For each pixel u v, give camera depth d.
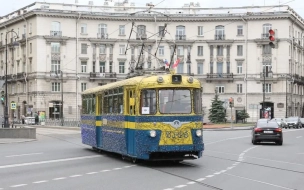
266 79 85.62
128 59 85.81
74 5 85.25
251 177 15.14
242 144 32.69
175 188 12.82
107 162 19.84
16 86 90.06
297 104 95.19
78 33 84.44
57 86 83.88
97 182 13.98
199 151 18.39
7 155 23.36
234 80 87.06
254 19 85.88
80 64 84.81
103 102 23.25
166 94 18.17
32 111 83.31
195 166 18.36
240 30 86.81
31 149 27.20
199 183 13.77
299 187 13.11
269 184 13.62
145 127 18.00
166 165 18.70
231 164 19.12
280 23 85.38
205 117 87.50
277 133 32.19
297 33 93.62
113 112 21.41
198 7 89.25
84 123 27.31
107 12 85.44
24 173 16.30
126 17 85.12
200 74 87.38
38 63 82.44
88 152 24.94
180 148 17.97
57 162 19.89
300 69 96.31
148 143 17.89
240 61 86.75
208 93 87.81
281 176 15.45
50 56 83.00
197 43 87.00
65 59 83.75
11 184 13.78
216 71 87.19
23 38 86.19
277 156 23.17
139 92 18.31
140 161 20.20
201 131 18.44
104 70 85.69
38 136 41.97
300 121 76.75
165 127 17.94
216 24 86.88
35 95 82.75
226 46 86.69
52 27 83.25
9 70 92.06
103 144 23.08
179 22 86.75
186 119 18.14
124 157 20.66
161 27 86.69
